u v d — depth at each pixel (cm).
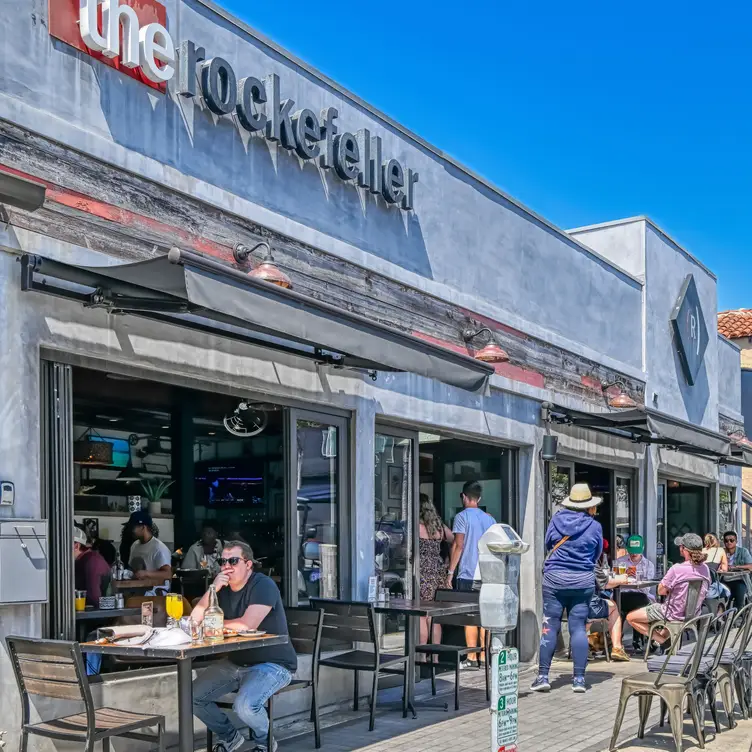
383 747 682
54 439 587
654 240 1568
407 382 923
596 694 904
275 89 770
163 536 979
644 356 1509
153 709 633
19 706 545
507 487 1131
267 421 823
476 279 1065
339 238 848
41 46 593
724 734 748
